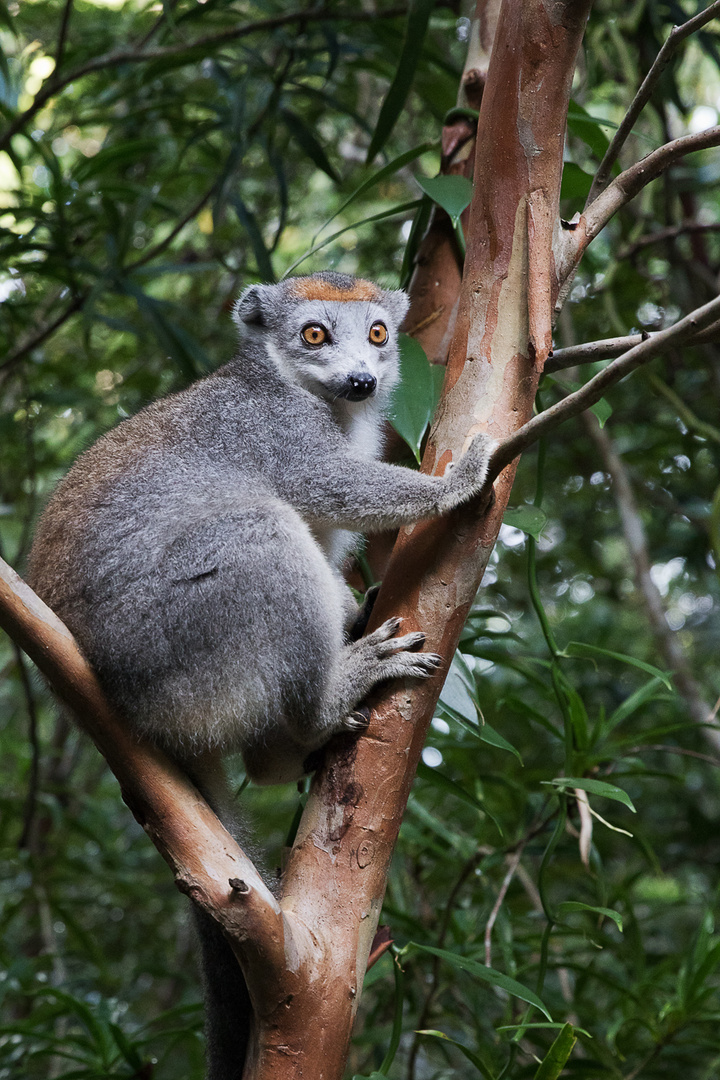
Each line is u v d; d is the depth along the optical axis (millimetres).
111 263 7883
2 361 9562
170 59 8242
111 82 9539
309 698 4766
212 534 4984
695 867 10508
